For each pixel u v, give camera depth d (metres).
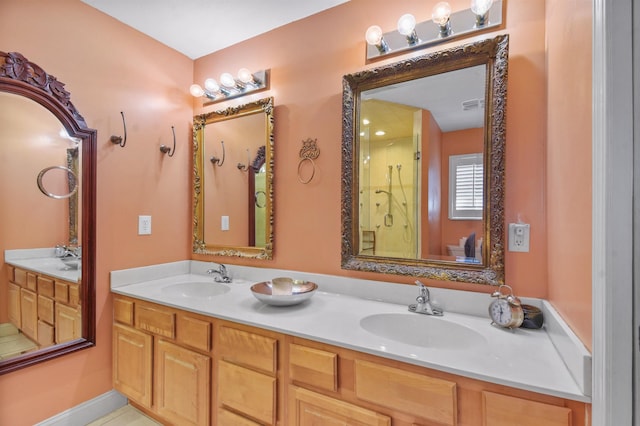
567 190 0.95
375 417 1.02
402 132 1.52
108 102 1.79
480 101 1.35
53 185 1.59
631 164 0.65
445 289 1.41
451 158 1.41
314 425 1.14
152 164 2.02
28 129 1.50
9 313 1.46
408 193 1.51
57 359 1.60
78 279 1.68
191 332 1.47
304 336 1.16
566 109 0.96
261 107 1.93
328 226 1.72
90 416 1.71
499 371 0.89
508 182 1.31
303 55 1.81
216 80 2.18
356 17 1.65
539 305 1.25
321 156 1.75
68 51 1.62
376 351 1.03
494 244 1.31
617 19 0.66
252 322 1.28
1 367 1.41
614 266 0.67
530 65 1.27
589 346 0.76
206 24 1.88
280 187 1.88
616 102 0.66
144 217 1.98
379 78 1.56
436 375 0.95
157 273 2.04
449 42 1.42
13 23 1.43
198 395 1.44
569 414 0.79
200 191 2.22
